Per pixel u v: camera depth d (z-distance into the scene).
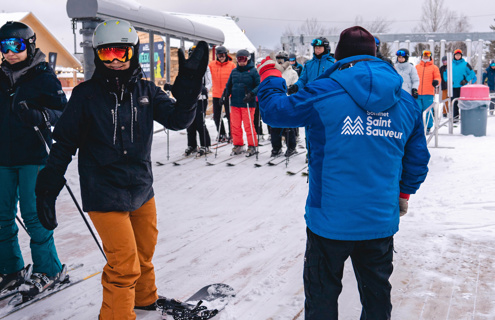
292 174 7.12
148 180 2.59
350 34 2.05
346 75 1.95
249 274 3.54
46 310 3.01
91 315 2.95
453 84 13.42
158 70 14.66
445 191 5.68
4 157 2.98
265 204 5.66
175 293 3.26
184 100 2.42
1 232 3.14
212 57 12.21
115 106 2.40
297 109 1.98
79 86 2.38
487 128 11.64
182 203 5.80
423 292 3.11
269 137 10.52
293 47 16.62
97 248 4.23
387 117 1.97
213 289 3.19
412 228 4.40
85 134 2.40
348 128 1.93
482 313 2.82
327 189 1.98
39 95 2.96
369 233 1.98
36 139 3.01
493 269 3.45
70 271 3.64
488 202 5.11
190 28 10.45
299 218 5.00
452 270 3.45
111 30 2.29
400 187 2.21
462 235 4.17
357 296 3.09
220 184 6.71
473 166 6.97
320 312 2.09
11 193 3.11
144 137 2.51
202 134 8.70
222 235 4.50
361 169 1.95
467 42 15.78
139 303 2.88
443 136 10.52
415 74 9.05
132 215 2.69
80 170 2.43
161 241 4.38
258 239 4.35
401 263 3.60
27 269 3.37
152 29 9.03
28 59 2.96
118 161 2.41
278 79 2.17
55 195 2.41
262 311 2.92
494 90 14.96
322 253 2.05
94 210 2.39
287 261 3.78
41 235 3.16
